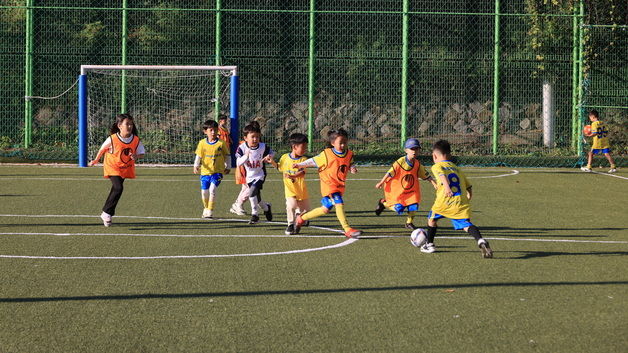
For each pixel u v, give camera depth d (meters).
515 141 41.41
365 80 41.66
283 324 10.20
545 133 41.41
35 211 21.20
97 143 40.47
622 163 38.75
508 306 11.16
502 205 23.66
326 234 17.88
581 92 40.16
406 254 15.25
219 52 41.47
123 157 18.62
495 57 41.53
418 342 9.47
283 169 18.27
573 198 25.58
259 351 9.12
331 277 13.03
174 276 13.02
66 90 41.00
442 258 14.84
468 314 10.71
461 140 41.81
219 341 9.48
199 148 20.38
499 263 14.36
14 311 10.75
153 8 40.34
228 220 20.14
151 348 9.22
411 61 41.94
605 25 39.00
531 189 28.22
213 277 12.97
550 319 10.48
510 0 42.06
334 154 17.16
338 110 41.62
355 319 10.45
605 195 26.52
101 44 41.22
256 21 41.59
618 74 40.72
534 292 12.02
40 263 14.02
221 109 41.12
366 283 12.57
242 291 11.98
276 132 41.66
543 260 14.70
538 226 19.39
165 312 10.75
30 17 40.72
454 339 9.59
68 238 16.86
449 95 42.03
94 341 9.47
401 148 41.28
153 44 41.28
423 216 21.22
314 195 26.03
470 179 31.77
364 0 42.03
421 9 42.19
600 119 40.84
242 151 19.25
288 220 18.31
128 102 40.91
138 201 23.69
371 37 41.75
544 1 41.66
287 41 41.69
